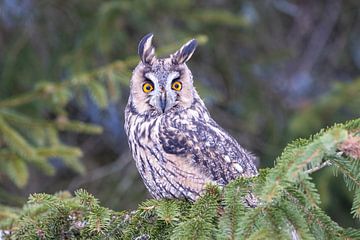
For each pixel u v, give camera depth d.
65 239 8.04
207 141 9.41
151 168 9.55
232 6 18.61
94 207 7.84
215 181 9.30
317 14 20.97
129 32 16.58
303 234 6.71
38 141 12.48
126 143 18.55
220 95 15.86
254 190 7.04
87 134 18.61
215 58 17.80
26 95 12.84
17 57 16.48
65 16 16.86
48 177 17.61
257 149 17.55
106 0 16.73
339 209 16.66
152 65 10.18
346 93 16.14
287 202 6.92
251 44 18.19
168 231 7.77
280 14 20.59
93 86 12.73
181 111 9.91
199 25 16.55
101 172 17.52
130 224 7.84
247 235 6.82
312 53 20.61
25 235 7.97
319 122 16.27
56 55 16.69
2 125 11.83
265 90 18.02
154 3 15.54
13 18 16.94
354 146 6.36
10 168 11.79
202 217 7.25
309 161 6.37
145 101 9.97
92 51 15.86
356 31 20.50
